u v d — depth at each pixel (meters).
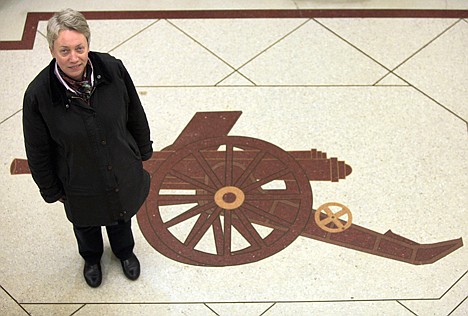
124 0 4.95
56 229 3.75
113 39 4.72
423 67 4.55
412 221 3.77
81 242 3.33
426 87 4.43
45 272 3.58
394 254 3.63
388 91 4.41
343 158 4.05
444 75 4.50
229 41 4.72
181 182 3.94
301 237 3.70
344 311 3.42
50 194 2.95
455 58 4.60
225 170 3.99
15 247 3.68
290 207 3.83
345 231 3.73
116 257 3.62
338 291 3.49
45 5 4.93
